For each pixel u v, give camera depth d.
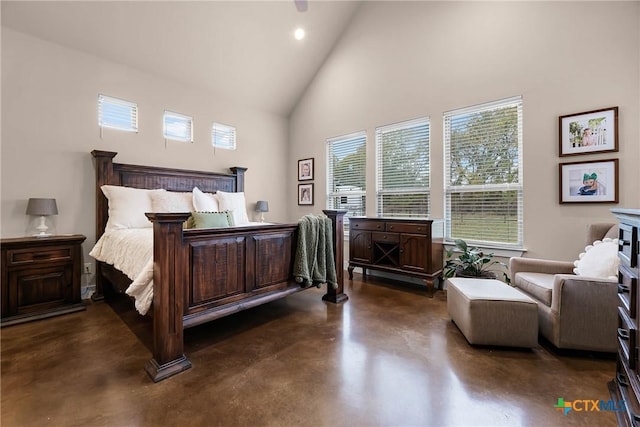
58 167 3.10
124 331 2.37
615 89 2.57
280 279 2.62
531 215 3.01
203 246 2.03
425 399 1.50
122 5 3.07
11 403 1.47
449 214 3.64
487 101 3.26
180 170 3.96
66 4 2.86
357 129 4.49
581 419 1.35
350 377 1.70
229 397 1.52
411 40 3.87
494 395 1.53
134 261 2.26
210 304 2.07
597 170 2.65
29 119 2.93
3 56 2.78
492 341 2.03
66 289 2.85
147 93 3.75
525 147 3.03
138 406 1.45
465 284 2.41
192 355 1.96
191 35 3.63
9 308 2.53
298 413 1.40
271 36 4.11
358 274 4.37
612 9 2.58
